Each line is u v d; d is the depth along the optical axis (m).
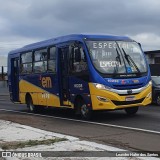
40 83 17.75
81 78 14.33
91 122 13.81
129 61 14.28
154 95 20.28
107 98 13.52
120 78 13.77
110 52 14.15
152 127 12.11
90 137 10.53
